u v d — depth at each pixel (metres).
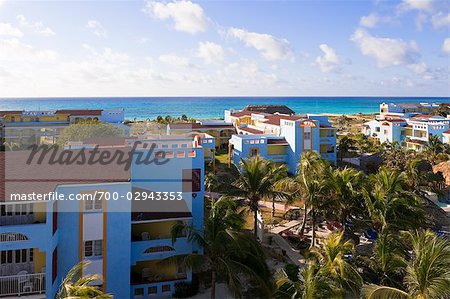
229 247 27.20
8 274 26.58
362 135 117.94
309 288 20.69
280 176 42.88
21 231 25.06
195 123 101.38
